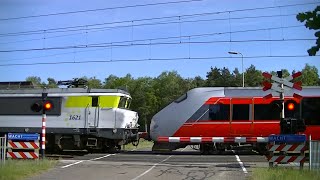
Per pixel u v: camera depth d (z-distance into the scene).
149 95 94.31
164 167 19.25
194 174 16.83
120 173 17.09
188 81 106.50
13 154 20.41
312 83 82.00
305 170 15.88
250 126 26.88
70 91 28.56
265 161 22.39
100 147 28.53
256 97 27.02
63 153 28.80
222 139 27.09
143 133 30.28
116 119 27.92
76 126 28.11
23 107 28.80
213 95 27.48
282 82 18.67
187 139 27.55
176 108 27.89
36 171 17.27
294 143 17.70
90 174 16.75
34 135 20.53
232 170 18.16
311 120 26.48
